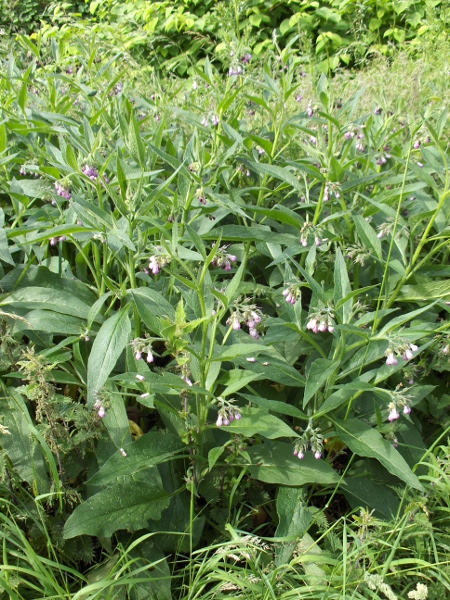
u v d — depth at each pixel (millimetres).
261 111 1663
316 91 1670
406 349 890
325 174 1222
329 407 933
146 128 1676
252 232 1152
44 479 921
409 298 1139
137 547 900
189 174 1103
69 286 1128
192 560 858
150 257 956
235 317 879
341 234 1289
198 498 991
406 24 3762
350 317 1004
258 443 1022
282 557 850
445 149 1462
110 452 946
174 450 918
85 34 2127
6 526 847
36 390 837
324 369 920
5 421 971
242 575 833
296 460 948
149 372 850
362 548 824
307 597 795
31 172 1403
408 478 876
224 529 935
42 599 768
